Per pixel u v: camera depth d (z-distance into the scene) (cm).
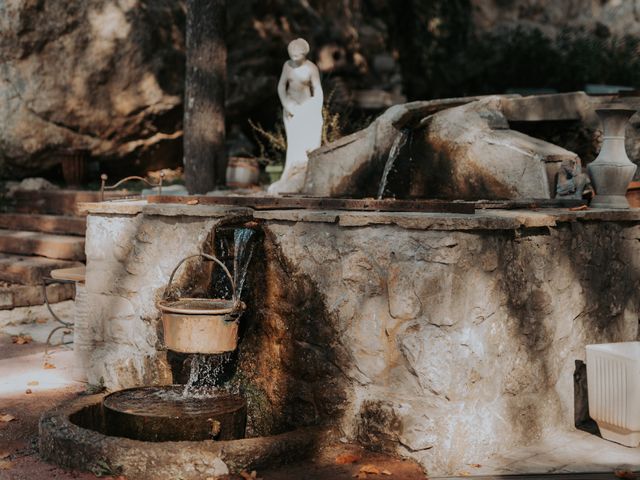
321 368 525
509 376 519
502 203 593
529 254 531
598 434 558
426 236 483
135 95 1266
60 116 1228
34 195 1162
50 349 768
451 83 1873
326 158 827
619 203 619
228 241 565
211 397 542
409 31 1895
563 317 560
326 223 522
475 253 489
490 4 1898
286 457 480
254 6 1398
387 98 1574
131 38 1246
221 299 563
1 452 505
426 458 479
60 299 965
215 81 1123
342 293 515
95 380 635
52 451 488
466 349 485
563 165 662
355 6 1694
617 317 614
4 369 695
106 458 466
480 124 713
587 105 753
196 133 1123
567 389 569
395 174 760
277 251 545
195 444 468
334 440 512
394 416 489
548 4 1914
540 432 543
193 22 1118
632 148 748
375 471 468
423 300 483
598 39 1866
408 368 491
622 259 616
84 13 1216
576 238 570
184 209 576
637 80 1761
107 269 630
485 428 500
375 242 501
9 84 1212
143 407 511
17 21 1183
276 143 1305
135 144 1307
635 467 492
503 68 1822
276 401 549
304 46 973
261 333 557
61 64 1218
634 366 520
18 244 1057
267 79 1417
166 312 523
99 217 631
